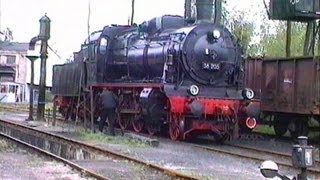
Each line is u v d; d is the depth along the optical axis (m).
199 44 20.73
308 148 7.39
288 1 23.11
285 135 25.70
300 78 21.78
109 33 26.23
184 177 11.61
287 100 22.58
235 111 20.12
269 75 24.03
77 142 18.58
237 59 21.34
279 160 15.91
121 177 12.17
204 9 22.36
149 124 22.33
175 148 18.17
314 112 20.77
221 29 21.23
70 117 31.62
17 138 20.75
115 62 25.61
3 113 38.88
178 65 20.44
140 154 16.28
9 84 77.88
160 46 21.66
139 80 23.06
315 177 12.85
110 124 22.28
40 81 30.27
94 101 26.33
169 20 23.28
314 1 23.05
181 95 19.89
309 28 27.83
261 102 24.20
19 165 13.72
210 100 19.84
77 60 28.98
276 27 47.41
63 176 12.18
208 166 14.35
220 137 20.91
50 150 17.09
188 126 20.12
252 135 24.42
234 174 13.09
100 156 15.81
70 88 29.45
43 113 30.39
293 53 44.06
